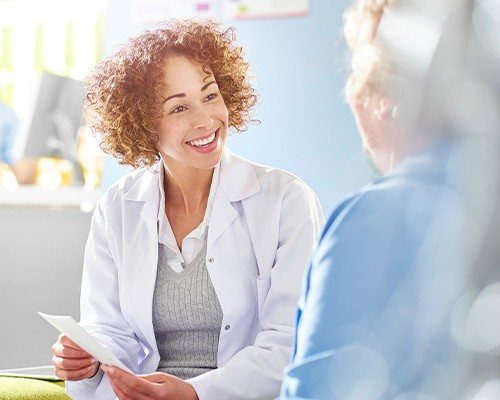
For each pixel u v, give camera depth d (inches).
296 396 38.7
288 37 158.6
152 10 169.6
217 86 95.4
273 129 159.9
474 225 29.1
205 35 96.6
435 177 33.4
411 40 33.1
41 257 169.8
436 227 31.9
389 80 34.8
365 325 35.1
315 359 37.8
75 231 170.6
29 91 177.6
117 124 96.5
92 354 83.4
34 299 169.6
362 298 36.4
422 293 32.1
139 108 94.6
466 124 30.0
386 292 35.1
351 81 39.4
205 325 94.7
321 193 156.5
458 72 30.2
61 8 181.9
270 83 160.1
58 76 176.1
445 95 31.1
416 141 34.9
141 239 97.1
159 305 94.8
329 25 155.4
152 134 95.7
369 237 37.6
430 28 32.0
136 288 95.3
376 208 37.8
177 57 94.2
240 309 92.9
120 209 101.7
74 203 175.2
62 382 97.4
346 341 35.7
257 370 86.8
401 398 31.4
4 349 169.0
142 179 102.0
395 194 36.3
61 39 182.2
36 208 169.8
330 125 155.8
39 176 179.0
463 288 29.2
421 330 31.6
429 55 31.8
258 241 94.1
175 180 97.0
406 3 33.8
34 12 183.2
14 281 169.6
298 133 158.4
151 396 83.2
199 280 94.0
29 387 91.0
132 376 82.4
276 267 92.7
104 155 172.6
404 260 34.8
